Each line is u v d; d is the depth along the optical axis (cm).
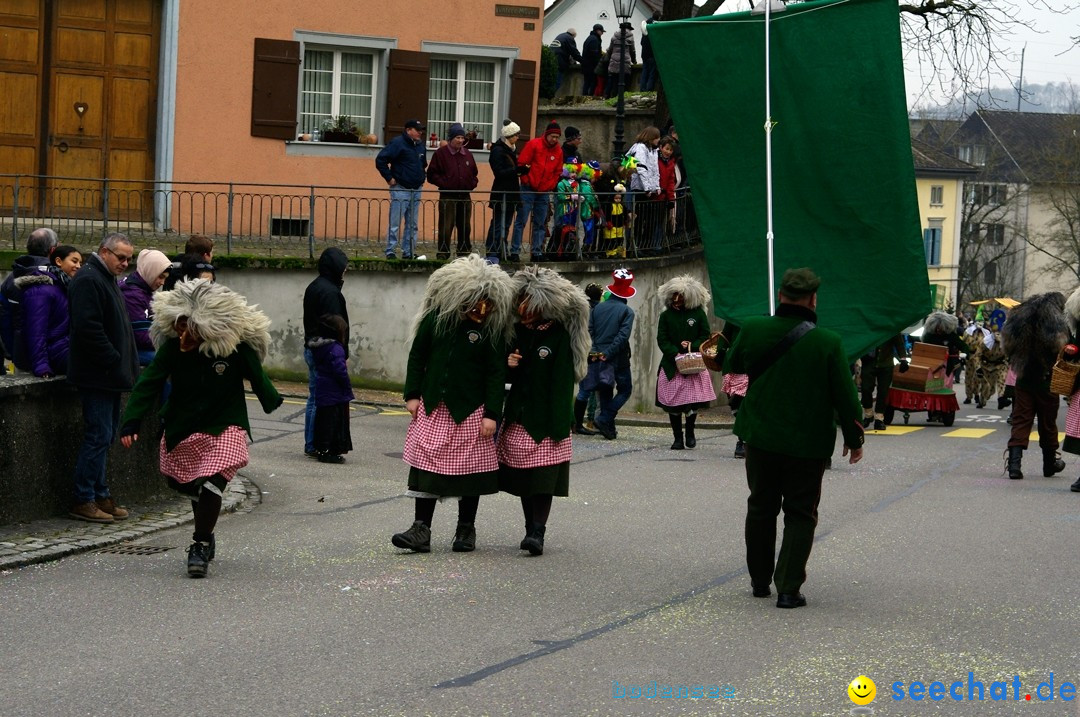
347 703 702
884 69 1478
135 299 1345
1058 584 1038
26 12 2530
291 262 2292
